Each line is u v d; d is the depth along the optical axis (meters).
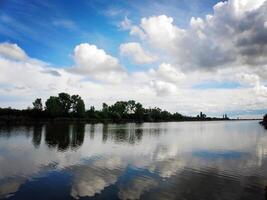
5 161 34.03
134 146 50.56
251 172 28.27
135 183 23.94
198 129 116.94
